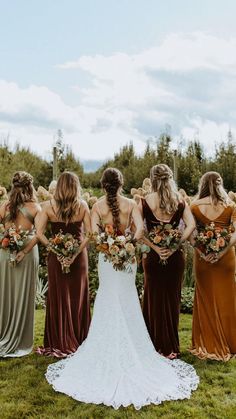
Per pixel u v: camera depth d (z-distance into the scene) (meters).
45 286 8.08
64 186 5.08
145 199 5.01
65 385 4.29
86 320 5.33
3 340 5.22
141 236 4.68
